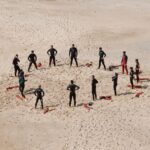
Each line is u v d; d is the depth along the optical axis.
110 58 39.78
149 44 43.44
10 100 32.31
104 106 30.88
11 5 52.69
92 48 42.56
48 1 55.53
